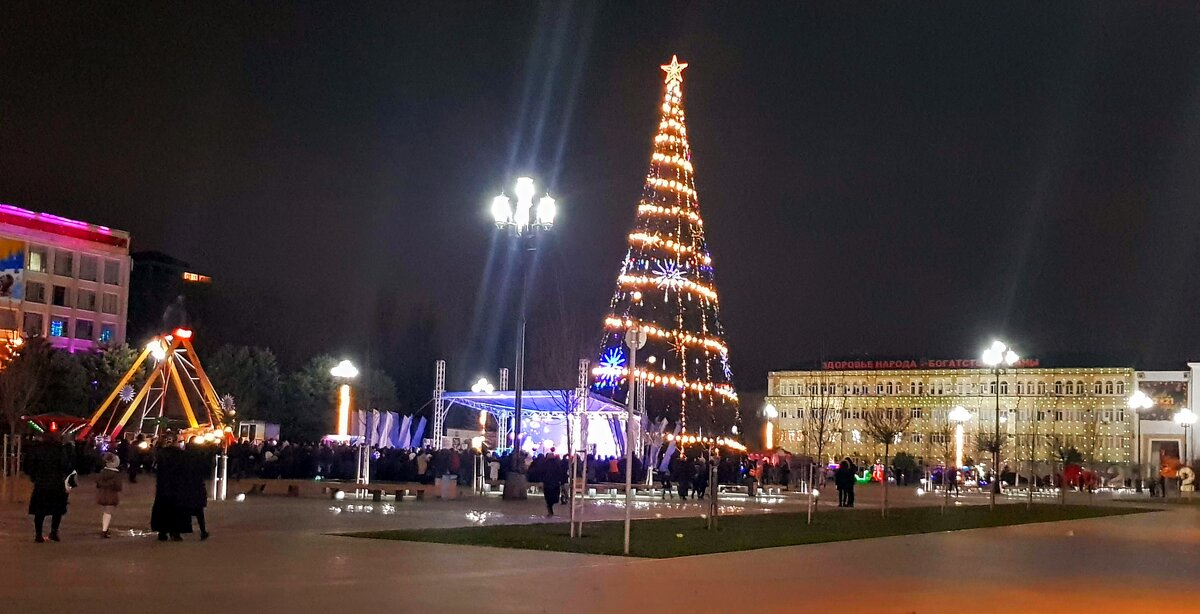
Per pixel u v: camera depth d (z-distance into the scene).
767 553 23.06
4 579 15.16
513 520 29.25
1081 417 125.62
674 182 57.50
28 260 105.31
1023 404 128.25
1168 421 121.62
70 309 108.69
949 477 62.03
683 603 14.80
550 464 31.55
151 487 41.69
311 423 86.94
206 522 26.17
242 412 77.31
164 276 120.75
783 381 138.00
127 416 56.25
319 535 23.00
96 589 14.34
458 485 47.78
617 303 57.84
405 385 103.88
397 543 21.75
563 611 13.65
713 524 28.66
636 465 53.06
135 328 118.38
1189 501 66.12
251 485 40.38
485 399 56.31
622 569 18.73
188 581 15.38
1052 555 24.64
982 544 27.64
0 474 36.34
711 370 60.56
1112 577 20.00
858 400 134.38
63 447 20.97
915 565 21.41
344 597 14.19
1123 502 62.00
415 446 58.41
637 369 54.44
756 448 131.38
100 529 23.52
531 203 36.41
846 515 38.06
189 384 65.69
